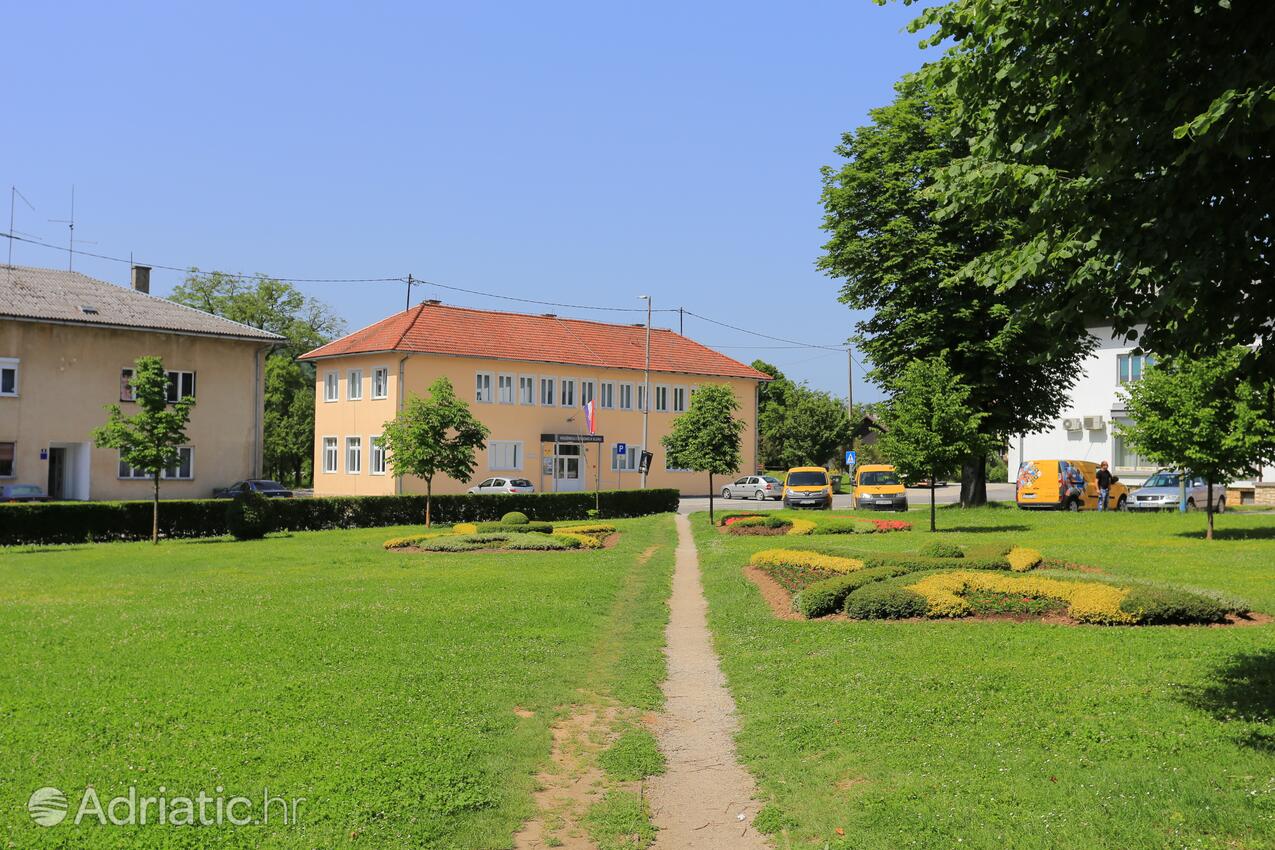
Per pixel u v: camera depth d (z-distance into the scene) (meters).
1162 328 7.71
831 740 8.26
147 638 12.27
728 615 15.05
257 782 6.89
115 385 42.28
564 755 8.16
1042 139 7.76
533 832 6.52
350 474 55.72
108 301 43.59
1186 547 21.53
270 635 12.55
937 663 10.60
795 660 11.42
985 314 34.78
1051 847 5.82
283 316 77.12
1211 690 9.04
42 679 9.90
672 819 6.89
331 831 6.09
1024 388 36.38
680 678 11.26
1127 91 7.09
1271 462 22.69
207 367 44.75
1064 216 7.72
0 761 7.21
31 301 40.94
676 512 46.16
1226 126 6.11
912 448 27.55
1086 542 23.28
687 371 65.12
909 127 35.53
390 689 9.66
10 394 39.84
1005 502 42.41
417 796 6.77
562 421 59.28
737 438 34.00
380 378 54.03
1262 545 21.44
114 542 29.30
